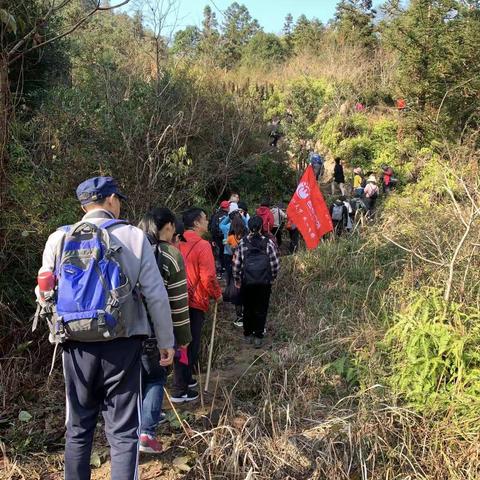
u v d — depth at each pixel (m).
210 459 3.21
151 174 5.71
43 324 4.23
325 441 3.35
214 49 16.62
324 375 4.36
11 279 4.34
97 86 7.89
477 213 4.67
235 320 6.46
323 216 7.11
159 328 2.57
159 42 10.41
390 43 14.39
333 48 24.22
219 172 9.78
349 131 17.58
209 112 10.70
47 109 6.59
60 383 4.04
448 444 3.35
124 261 2.48
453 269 4.76
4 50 3.77
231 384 4.48
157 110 7.40
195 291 4.08
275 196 13.44
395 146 15.66
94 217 2.62
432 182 11.83
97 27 11.47
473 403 3.50
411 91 13.95
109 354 2.47
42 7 4.39
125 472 2.49
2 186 4.20
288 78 22.52
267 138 15.05
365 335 4.83
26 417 3.49
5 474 3.01
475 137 11.77
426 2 13.70
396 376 3.95
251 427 3.50
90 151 6.05
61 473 3.09
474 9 13.51
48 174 5.38
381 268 7.07
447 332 3.87
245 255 5.49
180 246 4.14
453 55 12.94
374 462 3.24
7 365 3.81
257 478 3.06
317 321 5.80
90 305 2.34
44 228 4.55
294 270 7.42
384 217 9.35
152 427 3.23
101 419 3.71
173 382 4.08
